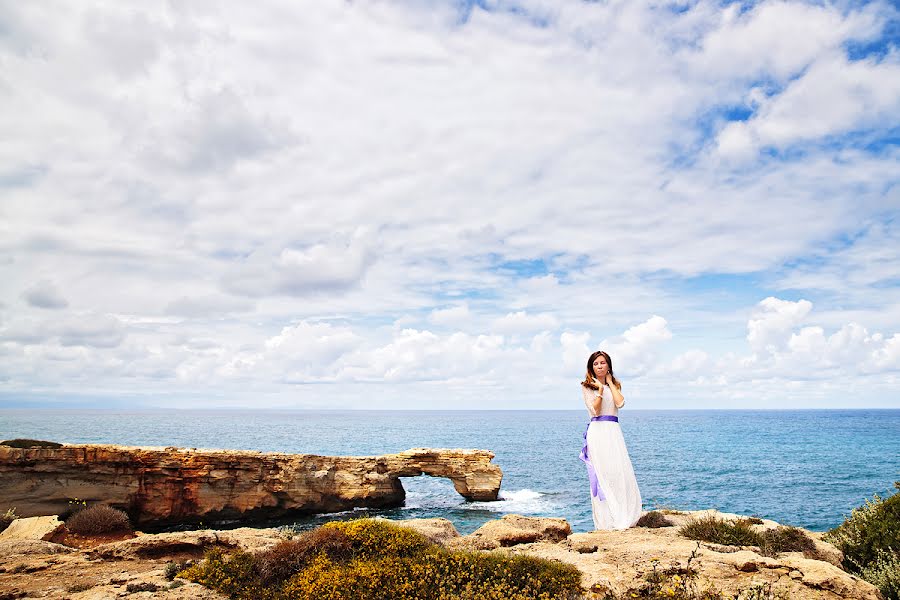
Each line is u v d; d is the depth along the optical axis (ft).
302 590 25.32
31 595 26.37
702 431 643.45
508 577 24.57
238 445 378.53
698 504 165.37
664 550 27.48
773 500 172.65
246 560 28.60
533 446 409.90
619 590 22.89
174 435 476.95
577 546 30.89
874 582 25.50
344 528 31.58
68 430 549.54
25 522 78.69
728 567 24.68
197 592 25.73
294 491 145.48
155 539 36.09
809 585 22.61
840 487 199.93
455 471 170.71
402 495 170.19
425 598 23.97
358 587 24.79
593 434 37.96
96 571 31.94
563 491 192.03
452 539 35.50
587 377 38.63
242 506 138.51
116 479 125.29
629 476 37.04
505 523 38.81
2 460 113.29
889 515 28.99
